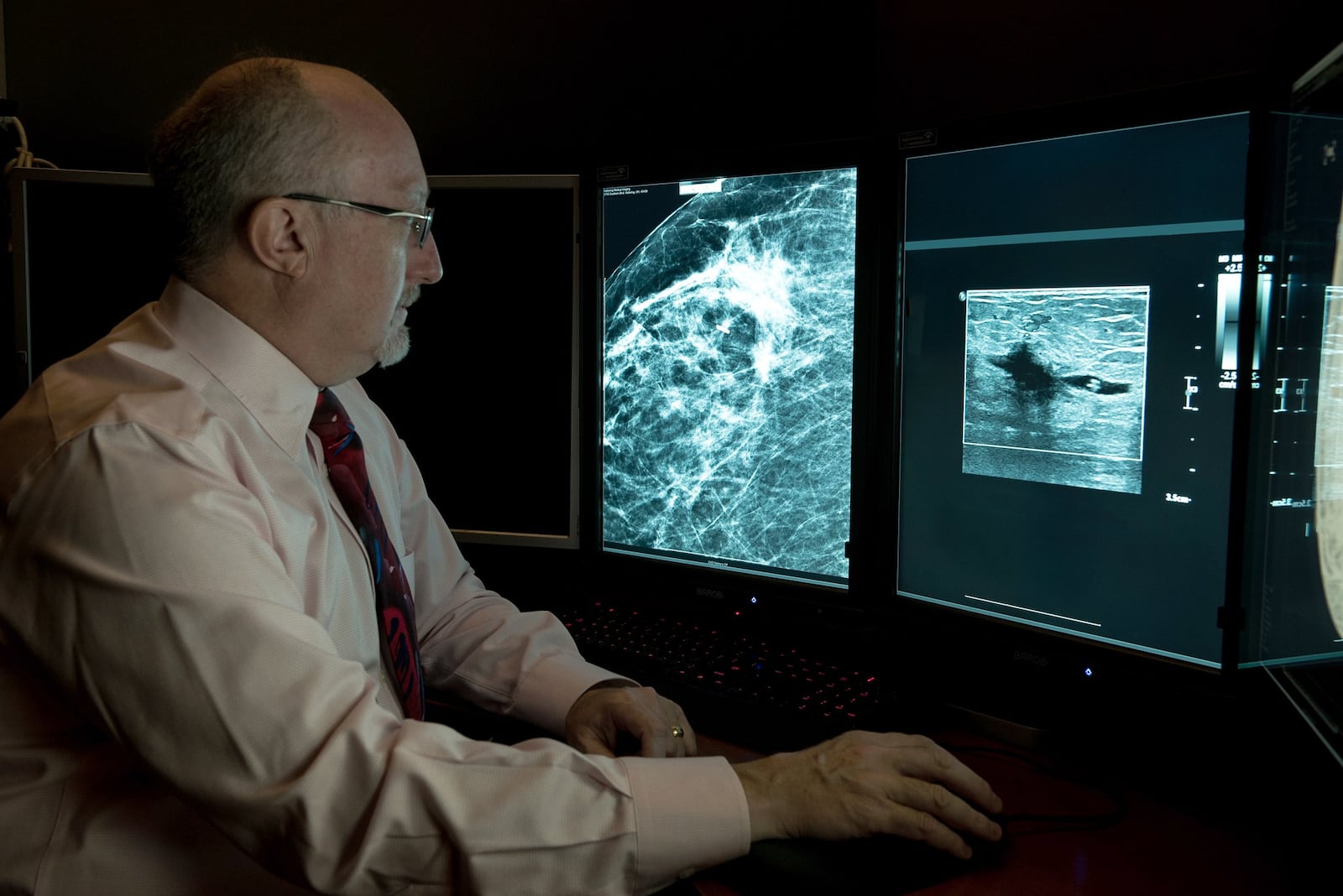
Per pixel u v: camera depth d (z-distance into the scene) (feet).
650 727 3.12
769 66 5.59
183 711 2.30
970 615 3.72
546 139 5.86
